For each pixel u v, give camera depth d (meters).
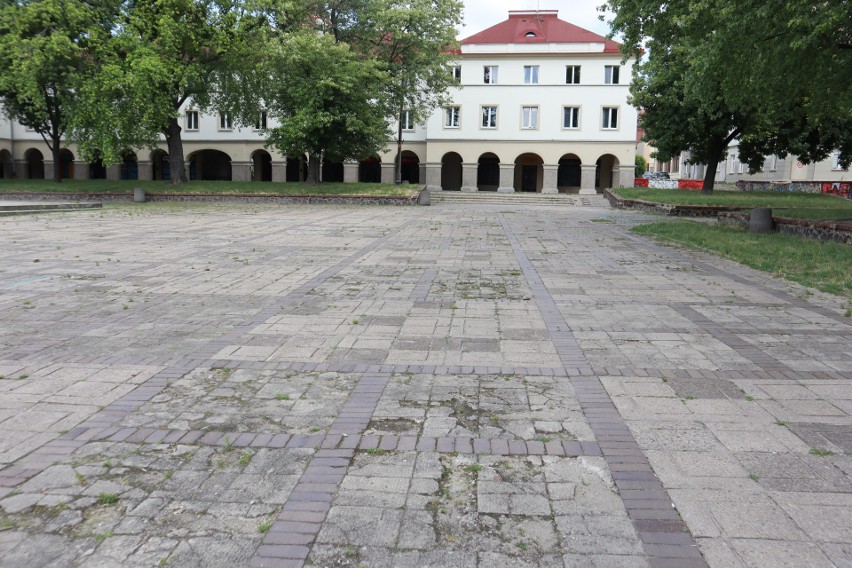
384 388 4.81
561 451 3.76
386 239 14.62
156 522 3.01
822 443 3.86
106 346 5.87
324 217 21.52
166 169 51.03
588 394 4.68
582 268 10.50
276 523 3.00
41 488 3.31
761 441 3.88
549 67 42.59
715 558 2.73
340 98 29.08
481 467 3.57
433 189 44.59
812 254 11.34
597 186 47.75
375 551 2.79
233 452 3.74
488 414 4.32
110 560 2.72
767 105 17.09
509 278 9.52
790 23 11.24
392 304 7.70
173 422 4.17
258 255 11.80
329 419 4.23
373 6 30.03
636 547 2.82
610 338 6.21
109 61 26.56
